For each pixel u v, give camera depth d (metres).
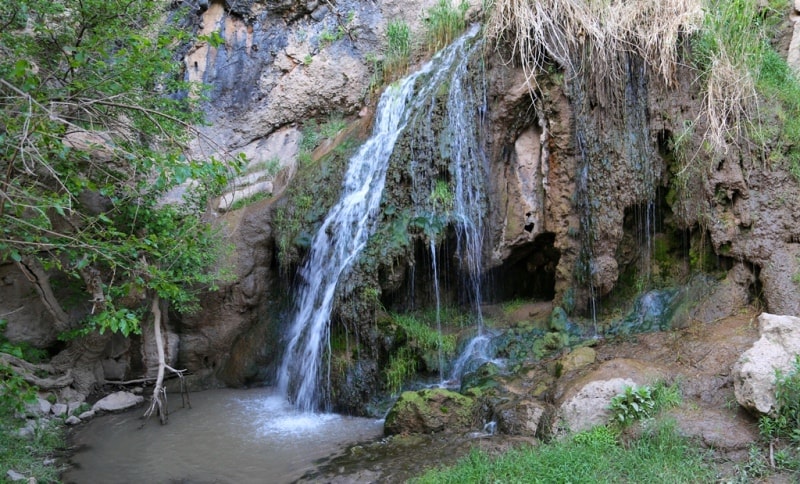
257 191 10.86
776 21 8.59
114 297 8.86
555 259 8.84
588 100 8.08
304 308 9.38
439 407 6.80
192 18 12.26
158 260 7.84
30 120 4.81
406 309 9.12
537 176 8.64
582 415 5.86
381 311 8.37
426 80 9.71
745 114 7.40
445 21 10.71
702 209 7.55
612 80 8.00
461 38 10.18
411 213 8.62
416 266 9.02
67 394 8.77
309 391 8.42
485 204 8.70
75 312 9.49
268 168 11.37
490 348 8.18
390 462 5.97
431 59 10.34
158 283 6.08
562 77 8.20
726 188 7.35
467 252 8.71
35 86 5.15
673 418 5.56
